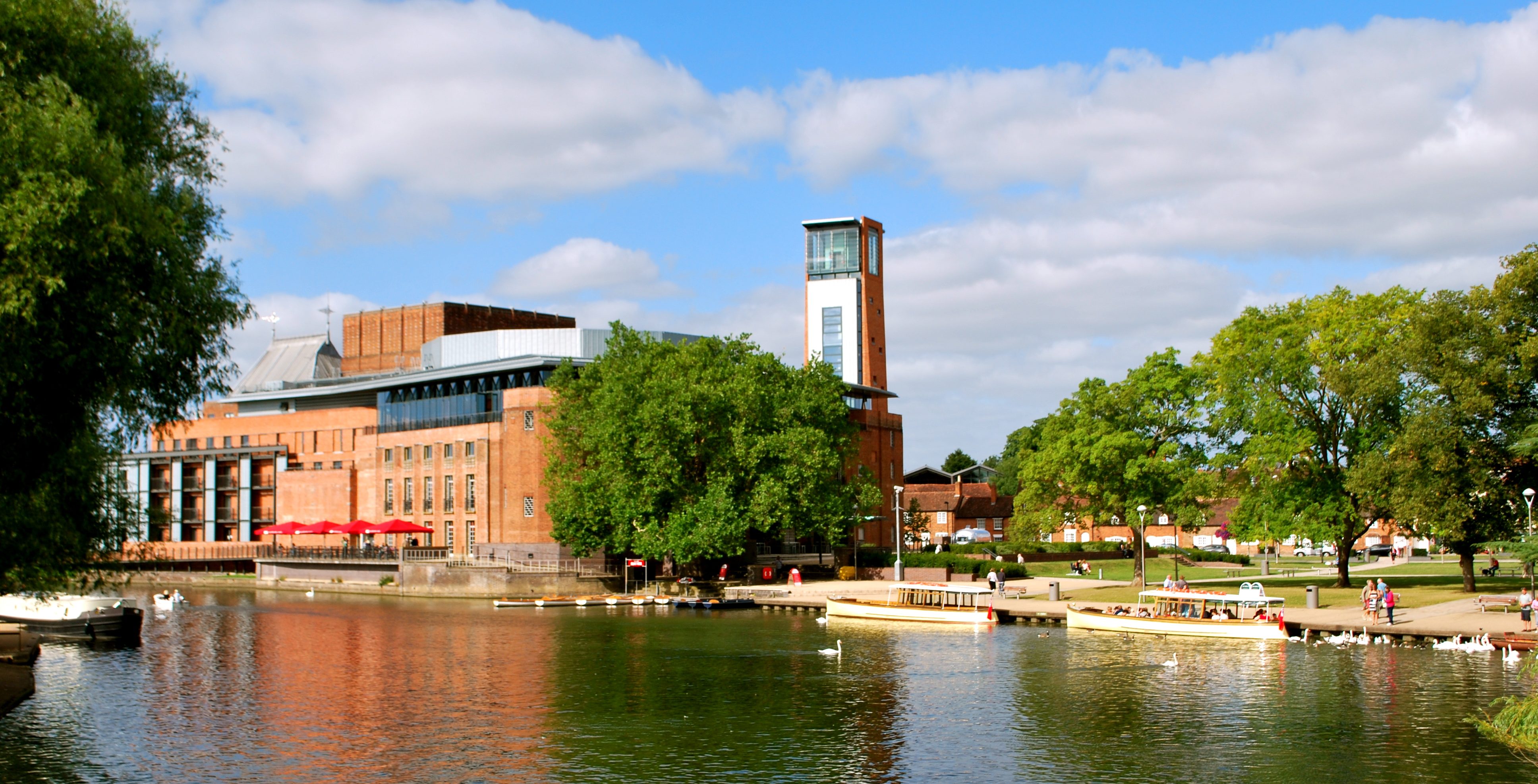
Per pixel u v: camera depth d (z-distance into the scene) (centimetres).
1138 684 4884
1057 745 3831
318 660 5806
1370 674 4938
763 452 9000
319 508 12394
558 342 11750
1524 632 5500
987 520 16225
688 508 8875
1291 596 7431
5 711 4459
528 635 6812
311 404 13612
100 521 3462
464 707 4522
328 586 10931
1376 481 6675
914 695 4700
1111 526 13025
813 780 3431
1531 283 6312
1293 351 7312
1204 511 8312
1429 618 6103
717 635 6731
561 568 9900
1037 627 7019
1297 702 4406
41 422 2989
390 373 13262
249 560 12762
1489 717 4078
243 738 3997
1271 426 7375
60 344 2833
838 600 7706
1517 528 6581
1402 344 6700
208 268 3309
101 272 2897
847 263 17962
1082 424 8750
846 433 10006
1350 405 7200
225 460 13488
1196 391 8438
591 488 9219
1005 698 4616
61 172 2755
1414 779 3347
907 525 13300
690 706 4512
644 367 9525
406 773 3534
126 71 3170
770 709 4441
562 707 4509
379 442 11812
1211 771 3478
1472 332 6456
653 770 3553
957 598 7488
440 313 13850
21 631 5719
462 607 8812
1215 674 5088
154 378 3234
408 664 5625
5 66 2908
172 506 13562
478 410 10881
